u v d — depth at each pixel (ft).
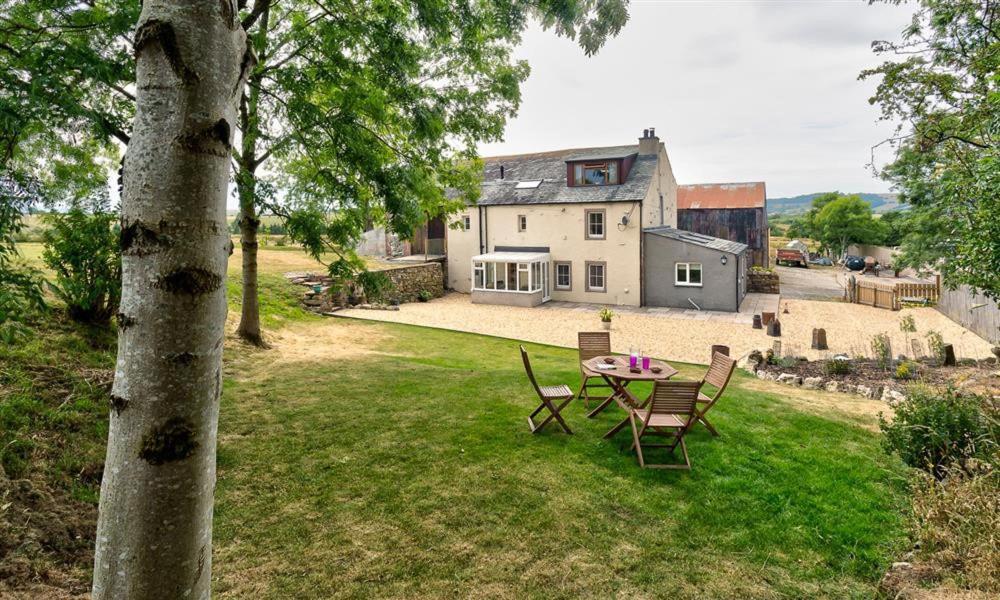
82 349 23.99
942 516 15.12
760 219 108.37
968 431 18.79
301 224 33.96
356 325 58.80
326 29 30.91
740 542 15.80
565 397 23.70
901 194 49.21
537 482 18.84
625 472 19.99
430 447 21.47
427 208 45.09
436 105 36.91
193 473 4.33
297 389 28.89
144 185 4.17
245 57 4.91
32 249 44.70
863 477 20.20
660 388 20.45
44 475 15.14
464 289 99.50
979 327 57.57
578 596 13.12
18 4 21.71
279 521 15.74
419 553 14.52
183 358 4.22
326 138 34.14
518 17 16.47
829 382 35.47
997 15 26.78
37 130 17.53
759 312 76.43
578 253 88.28
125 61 21.59
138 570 4.16
